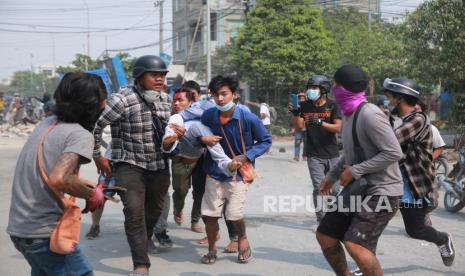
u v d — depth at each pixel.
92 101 3.06
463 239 6.37
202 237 6.45
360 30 25.53
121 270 5.18
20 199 2.94
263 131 5.14
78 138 2.93
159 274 5.02
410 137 4.77
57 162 2.87
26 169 2.95
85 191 2.95
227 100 4.96
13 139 22.69
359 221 3.76
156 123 5.07
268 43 25.17
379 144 3.68
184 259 5.53
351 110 3.83
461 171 8.07
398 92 4.93
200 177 6.15
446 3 15.31
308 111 6.54
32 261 3.04
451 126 16.12
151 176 5.16
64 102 3.02
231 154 5.14
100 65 17.14
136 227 4.84
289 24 24.95
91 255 5.66
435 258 5.55
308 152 6.64
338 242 4.02
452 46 15.04
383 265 5.30
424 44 16.08
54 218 2.94
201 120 5.23
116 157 5.00
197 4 37.34
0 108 31.53
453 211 7.95
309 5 26.12
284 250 5.85
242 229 5.29
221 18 33.69
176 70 30.83
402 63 20.94
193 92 5.93
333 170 4.22
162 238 5.90
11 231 2.95
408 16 16.61
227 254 5.71
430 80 16.05
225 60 30.95
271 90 26.72
